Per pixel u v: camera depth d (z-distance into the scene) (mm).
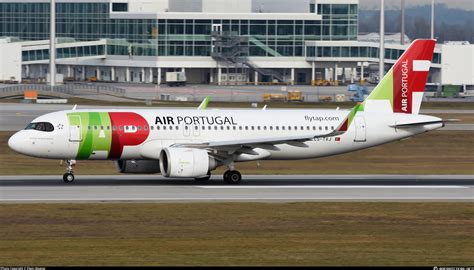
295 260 99438
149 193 149750
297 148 174750
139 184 163750
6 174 185625
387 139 180625
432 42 182000
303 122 176125
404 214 131625
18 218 124562
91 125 163750
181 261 98312
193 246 106875
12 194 147000
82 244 107375
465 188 162500
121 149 164875
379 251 105062
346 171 198375
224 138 170625
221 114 172375
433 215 131125
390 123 180125
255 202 141000
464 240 112562
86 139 163000
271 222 124062
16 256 100125
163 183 166250
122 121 165250
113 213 129125
